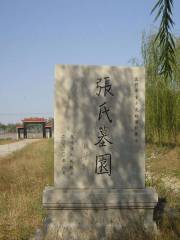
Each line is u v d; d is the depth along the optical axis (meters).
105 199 5.10
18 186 8.77
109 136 5.35
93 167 5.32
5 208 6.62
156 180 9.88
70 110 5.30
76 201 5.07
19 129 49.97
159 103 15.98
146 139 17.16
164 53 3.33
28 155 17.59
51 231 5.05
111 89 5.36
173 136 16.08
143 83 5.38
